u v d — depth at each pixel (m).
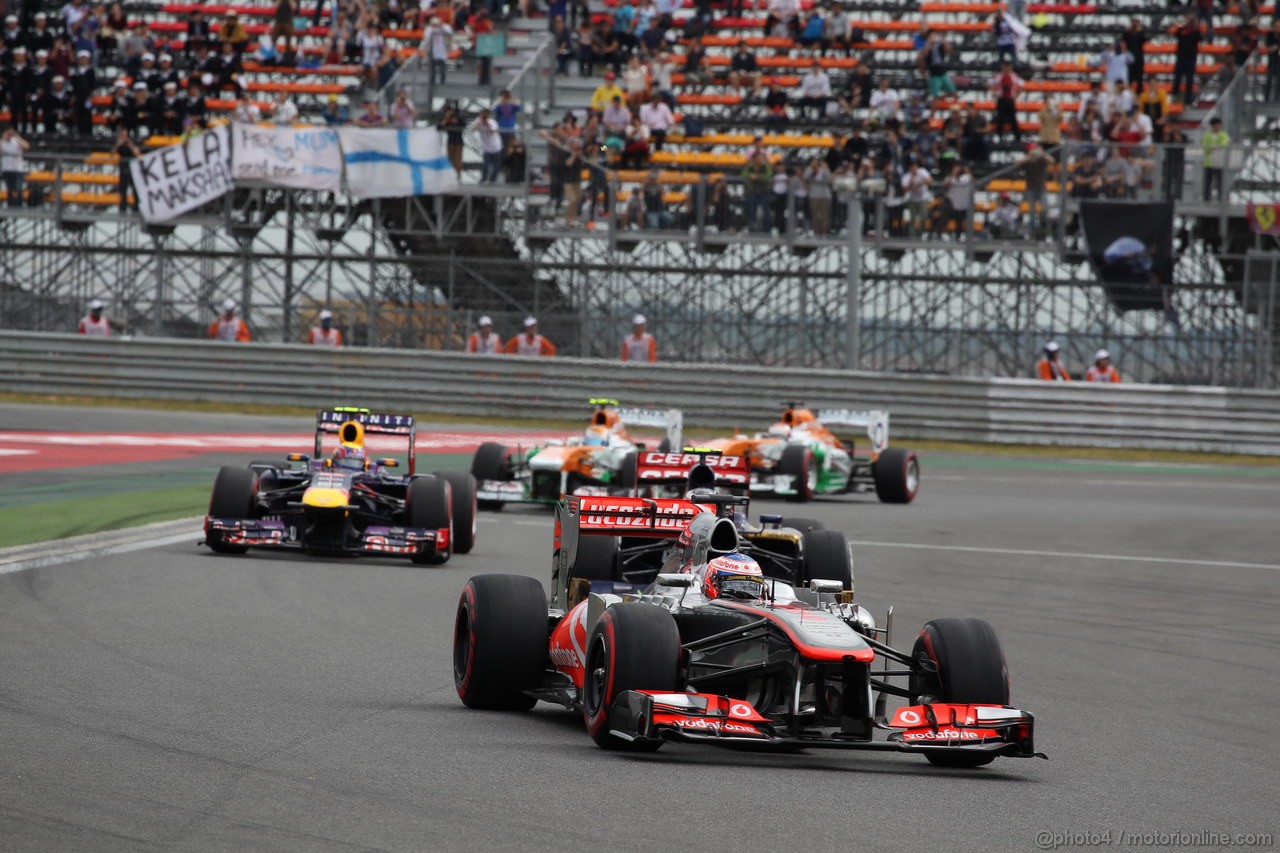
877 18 157.00
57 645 36.97
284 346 121.94
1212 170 119.06
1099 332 126.88
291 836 21.64
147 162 121.50
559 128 126.38
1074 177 120.56
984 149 130.25
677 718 26.91
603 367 120.06
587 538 36.44
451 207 127.19
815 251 127.44
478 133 121.62
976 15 154.50
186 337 132.00
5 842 20.59
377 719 30.69
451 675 36.59
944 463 109.19
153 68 136.25
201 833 21.59
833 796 25.77
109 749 26.58
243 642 39.06
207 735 28.17
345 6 147.75
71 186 132.25
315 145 119.44
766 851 21.83
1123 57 136.88
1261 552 69.31
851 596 33.66
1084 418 117.56
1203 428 116.75
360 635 41.31
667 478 43.81
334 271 129.88
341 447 57.44
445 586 51.16
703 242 123.62
